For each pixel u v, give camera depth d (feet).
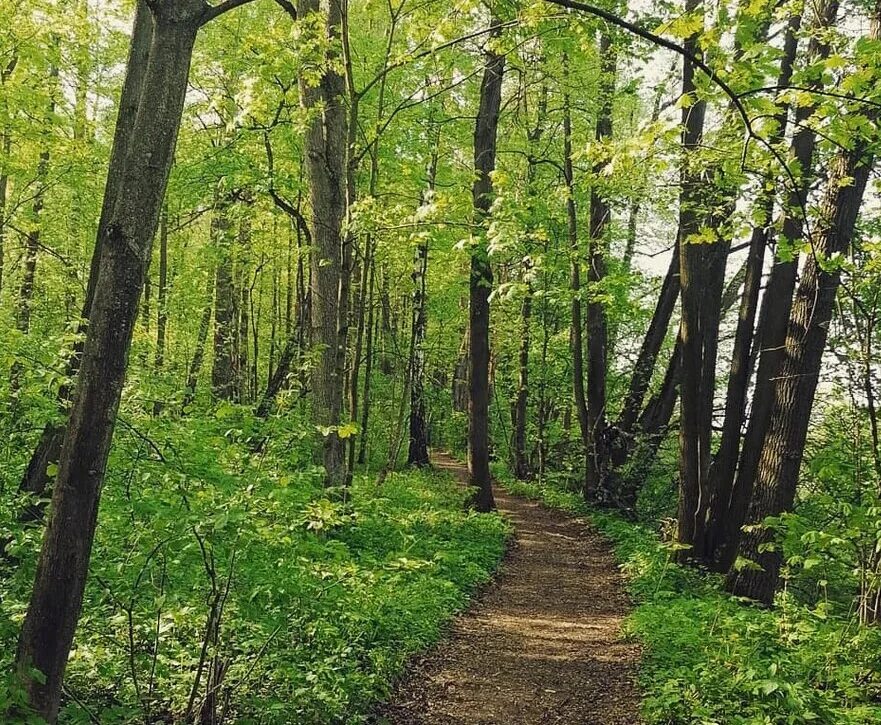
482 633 26.20
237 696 15.58
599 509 55.88
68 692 13.52
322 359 33.50
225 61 46.32
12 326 29.22
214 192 46.91
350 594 22.63
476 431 49.88
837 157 27.35
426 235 30.48
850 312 28.35
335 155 34.17
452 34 28.53
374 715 17.76
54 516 10.82
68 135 43.70
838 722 17.10
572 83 50.93
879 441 25.91
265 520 15.14
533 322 70.33
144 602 15.97
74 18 38.60
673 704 18.57
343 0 30.94
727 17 15.99
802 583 35.45
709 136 28.14
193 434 18.24
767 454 30.40
